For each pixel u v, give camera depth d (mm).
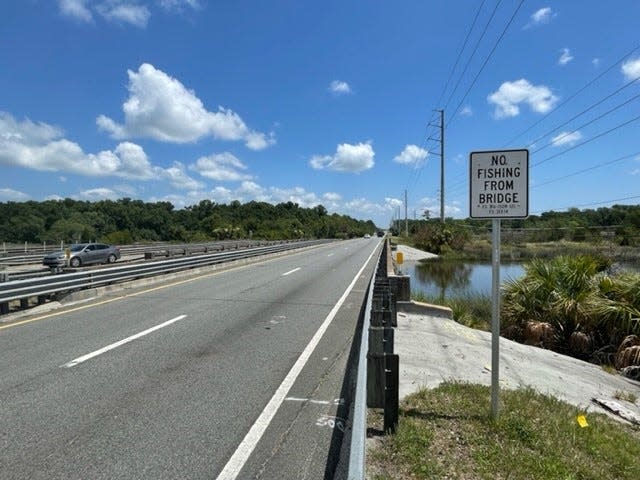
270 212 131750
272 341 8586
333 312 11688
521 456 4348
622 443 5191
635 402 7770
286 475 3941
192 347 8062
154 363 7066
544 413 5559
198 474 3918
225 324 10031
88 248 31609
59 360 7160
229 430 4777
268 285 17234
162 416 5094
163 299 13531
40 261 33219
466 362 8188
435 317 12383
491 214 5109
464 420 5133
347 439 4578
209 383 6199
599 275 13562
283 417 5137
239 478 3877
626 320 11266
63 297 12945
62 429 4723
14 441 4445
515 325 12969
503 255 45875
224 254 26219
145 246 47562
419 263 48031
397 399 4723
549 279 13211
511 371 8031
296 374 6652
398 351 8430
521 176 5043
